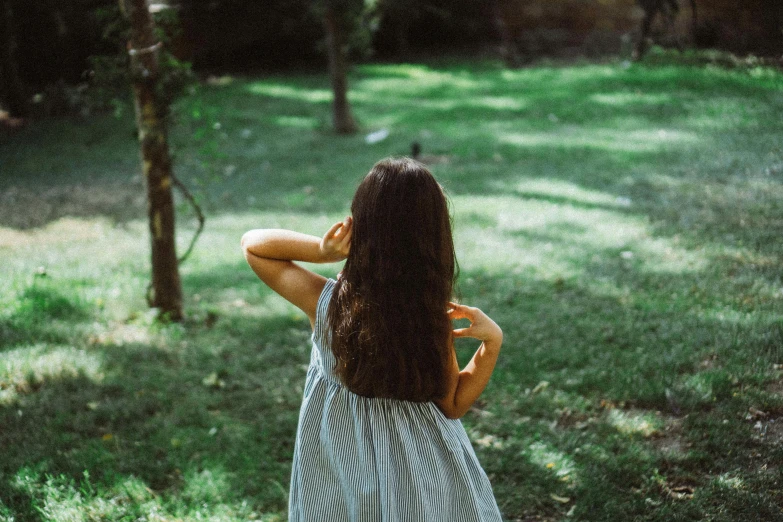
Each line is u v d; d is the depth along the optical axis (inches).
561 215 278.4
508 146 398.3
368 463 77.4
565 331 180.9
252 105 543.2
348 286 75.9
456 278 78.2
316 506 79.8
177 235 283.9
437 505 77.2
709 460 124.3
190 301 217.9
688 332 171.2
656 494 117.7
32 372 166.1
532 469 127.0
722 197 263.6
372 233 73.4
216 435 143.8
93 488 125.5
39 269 228.2
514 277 221.6
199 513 118.5
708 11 228.2
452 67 687.1
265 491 124.6
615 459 126.6
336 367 77.9
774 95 245.4
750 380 145.9
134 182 363.3
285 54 730.2
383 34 745.0
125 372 171.9
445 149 399.5
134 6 176.6
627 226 256.4
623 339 173.2
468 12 780.0
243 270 243.4
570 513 114.7
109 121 487.8
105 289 220.5
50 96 512.7
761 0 217.3
